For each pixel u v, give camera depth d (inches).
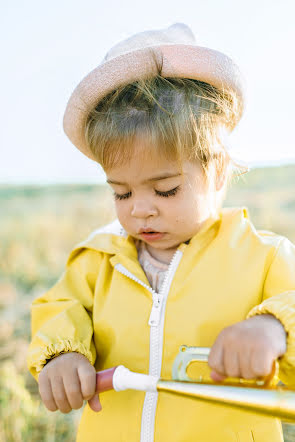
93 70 47.1
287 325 34.6
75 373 39.7
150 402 43.8
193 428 41.9
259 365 31.8
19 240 170.9
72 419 79.0
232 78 47.7
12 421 75.9
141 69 46.4
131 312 46.8
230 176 53.4
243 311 44.2
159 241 47.1
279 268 44.9
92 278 52.6
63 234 177.6
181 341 44.3
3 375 87.4
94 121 47.6
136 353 45.4
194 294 45.4
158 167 43.3
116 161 44.5
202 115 46.0
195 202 45.3
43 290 132.0
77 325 46.4
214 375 33.8
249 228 49.1
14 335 109.0
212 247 47.3
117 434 44.1
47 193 244.8
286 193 168.4
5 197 239.9
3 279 138.9
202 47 46.0
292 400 28.5
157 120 43.9
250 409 29.7
